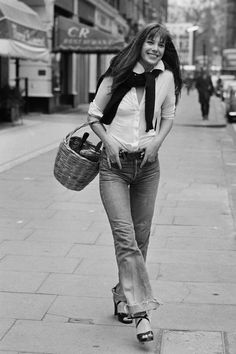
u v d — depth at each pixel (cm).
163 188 1041
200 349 427
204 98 2670
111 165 439
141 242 469
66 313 489
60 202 915
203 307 504
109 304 509
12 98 2120
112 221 439
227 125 2572
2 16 1805
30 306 503
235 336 448
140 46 426
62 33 2728
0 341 438
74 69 3209
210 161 1399
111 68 434
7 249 664
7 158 1354
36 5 2644
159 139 441
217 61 10750
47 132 1944
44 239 707
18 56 1875
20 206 883
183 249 676
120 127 438
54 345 433
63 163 455
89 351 425
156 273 590
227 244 698
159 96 438
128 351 425
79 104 3594
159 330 459
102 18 3956
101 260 627
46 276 576
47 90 2712
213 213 858
